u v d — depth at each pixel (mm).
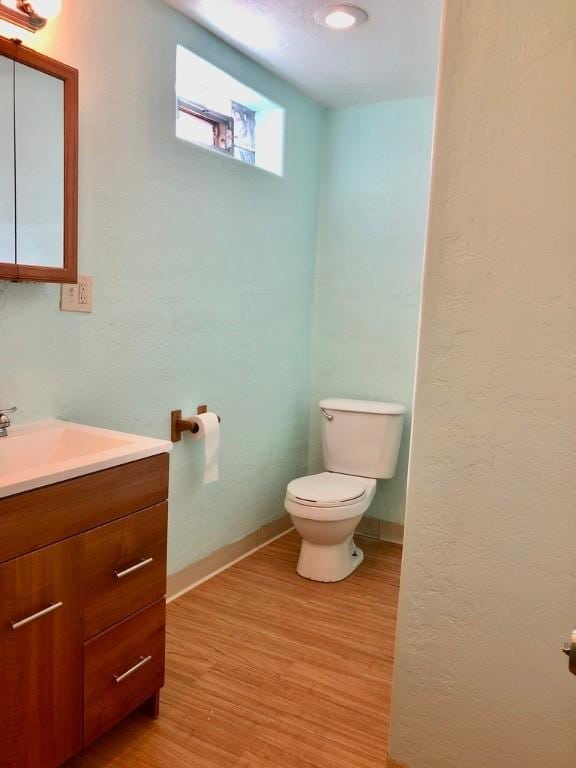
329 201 3176
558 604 1283
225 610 2344
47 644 1325
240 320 2664
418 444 1391
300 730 1691
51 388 1825
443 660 1419
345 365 3225
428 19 2080
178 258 2266
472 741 1408
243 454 2793
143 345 2152
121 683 1552
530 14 1172
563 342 1221
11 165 1562
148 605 1617
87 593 1413
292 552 2939
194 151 2287
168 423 2309
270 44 2342
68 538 1346
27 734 1308
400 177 2973
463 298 1304
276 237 2859
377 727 1714
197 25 2207
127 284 2053
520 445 1284
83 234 1866
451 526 1373
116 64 1913
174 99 2162
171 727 1687
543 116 1186
